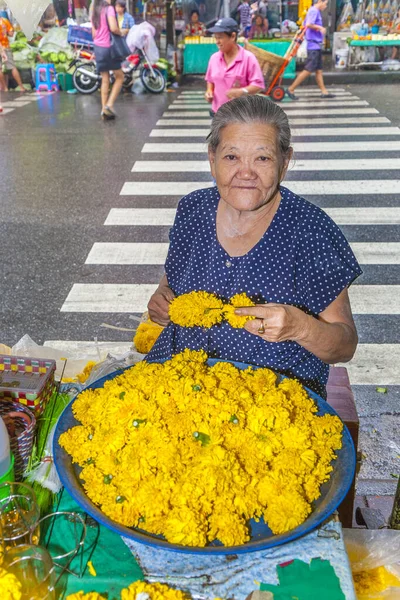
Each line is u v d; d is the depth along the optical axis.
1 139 9.34
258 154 1.71
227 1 14.98
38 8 2.46
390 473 2.91
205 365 1.75
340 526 1.41
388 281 4.77
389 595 1.58
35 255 5.30
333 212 6.16
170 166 7.73
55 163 8.01
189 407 1.49
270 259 1.86
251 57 5.46
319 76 12.04
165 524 1.30
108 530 1.43
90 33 13.20
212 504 1.33
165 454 1.38
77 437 1.50
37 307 4.48
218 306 1.72
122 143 8.91
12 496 1.39
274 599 1.27
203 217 1.94
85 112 11.25
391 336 4.07
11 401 1.76
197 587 1.30
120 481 1.37
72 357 2.72
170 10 13.92
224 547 1.26
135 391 1.51
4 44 13.63
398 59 14.98
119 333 4.13
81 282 4.82
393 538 1.73
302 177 7.21
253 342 1.89
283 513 1.31
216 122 1.76
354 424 2.27
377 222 5.89
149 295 4.63
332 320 1.90
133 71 13.14
